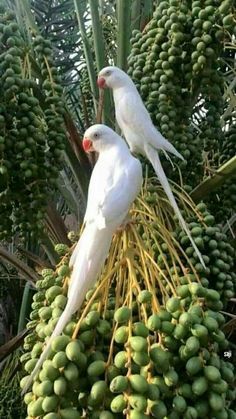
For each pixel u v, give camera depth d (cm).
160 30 124
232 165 118
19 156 115
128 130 115
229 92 148
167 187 110
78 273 93
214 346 92
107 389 87
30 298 176
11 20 125
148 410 85
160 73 124
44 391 87
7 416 144
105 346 93
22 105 114
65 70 202
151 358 87
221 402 87
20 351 153
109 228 94
